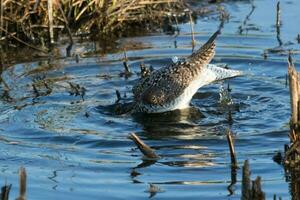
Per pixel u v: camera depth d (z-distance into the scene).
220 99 17.11
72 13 21.31
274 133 15.02
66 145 14.70
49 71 18.72
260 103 16.86
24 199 10.12
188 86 16.67
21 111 16.41
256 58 19.08
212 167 13.51
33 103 16.88
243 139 14.76
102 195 12.54
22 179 10.10
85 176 13.27
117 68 18.92
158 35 20.92
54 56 19.70
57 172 13.47
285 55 19.16
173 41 20.44
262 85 17.73
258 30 20.80
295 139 13.39
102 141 14.82
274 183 12.84
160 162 13.81
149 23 21.64
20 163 13.87
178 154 14.20
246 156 13.93
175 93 16.56
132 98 17.23
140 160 13.91
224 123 15.82
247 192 11.40
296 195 12.41
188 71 16.73
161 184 12.91
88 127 15.66
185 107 16.83
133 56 19.50
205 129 15.55
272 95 17.23
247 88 17.67
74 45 20.41
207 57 16.89
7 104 16.81
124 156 14.12
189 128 15.66
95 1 21.19
